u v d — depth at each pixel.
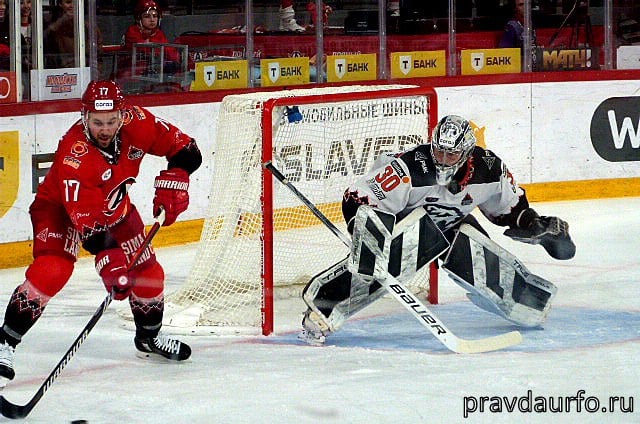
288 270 11.13
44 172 12.67
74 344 7.55
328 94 10.26
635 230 14.15
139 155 8.07
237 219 10.34
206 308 10.16
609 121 16.69
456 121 8.77
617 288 11.23
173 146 8.25
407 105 11.11
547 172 16.50
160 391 7.84
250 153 10.23
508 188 9.46
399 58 16.38
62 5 13.16
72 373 8.38
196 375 8.26
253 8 15.22
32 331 9.73
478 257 9.57
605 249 13.06
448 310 10.55
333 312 9.15
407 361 8.60
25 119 12.43
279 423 7.06
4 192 12.31
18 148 12.40
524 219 9.62
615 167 16.80
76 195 7.60
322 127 11.24
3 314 10.41
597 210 15.61
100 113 7.51
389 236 8.86
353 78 16.11
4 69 12.65
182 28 14.69
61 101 12.77
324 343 9.28
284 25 15.48
